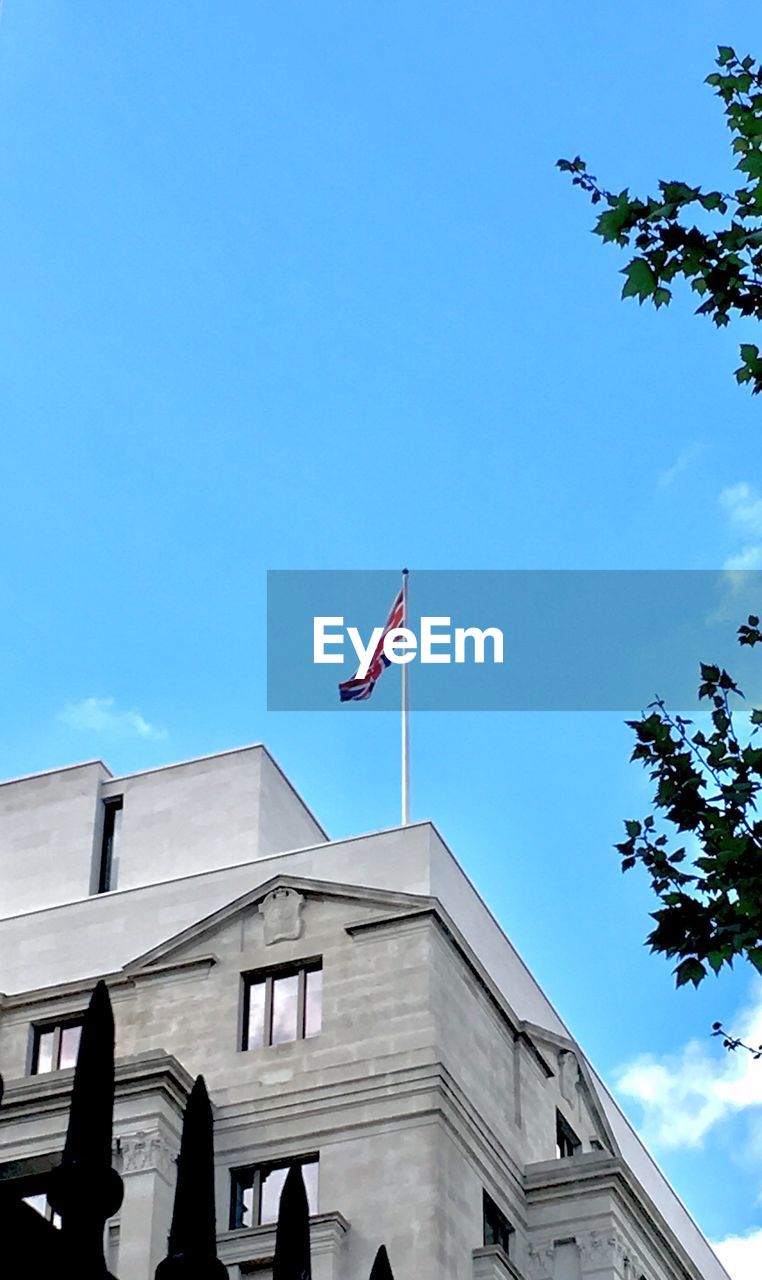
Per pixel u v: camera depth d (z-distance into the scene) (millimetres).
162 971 49625
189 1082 45500
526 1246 48500
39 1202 43875
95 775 57812
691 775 21953
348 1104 46000
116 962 51250
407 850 50875
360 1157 45125
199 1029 48375
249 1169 45906
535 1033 53062
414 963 48062
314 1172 45406
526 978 56188
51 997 49969
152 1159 43500
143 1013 49094
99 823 57094
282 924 49656
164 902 52062
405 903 49094
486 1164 47281
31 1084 45312
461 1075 47531
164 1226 42969
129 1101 44438
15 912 55281
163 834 56000
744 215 22125
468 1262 44406
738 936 20672
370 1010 47500
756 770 21891
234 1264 43531
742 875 21156
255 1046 47969
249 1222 45031
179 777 57156
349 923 49125
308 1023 48000
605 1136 56031
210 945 49969
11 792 58125
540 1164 49531
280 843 56531
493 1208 47344
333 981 48375
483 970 50781
